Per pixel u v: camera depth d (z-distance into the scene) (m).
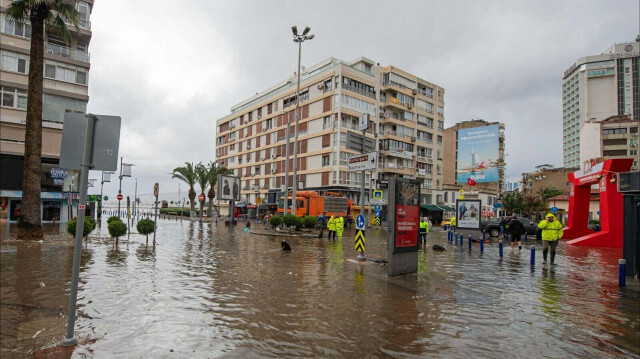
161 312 6.00
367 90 51.34
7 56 27.59
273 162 58.59
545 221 13.08
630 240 10.35
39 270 9.30
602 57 109.31
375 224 39.72
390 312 6.36
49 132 29.45
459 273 10.65
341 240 21.23
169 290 7.52
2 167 27.72
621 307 7.08
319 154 49.69
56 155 29.66
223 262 11.59
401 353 4.57
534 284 9.23
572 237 24.39
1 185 27.64
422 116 58.91
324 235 24.36
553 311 6.71
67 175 31.45
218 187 33.91
